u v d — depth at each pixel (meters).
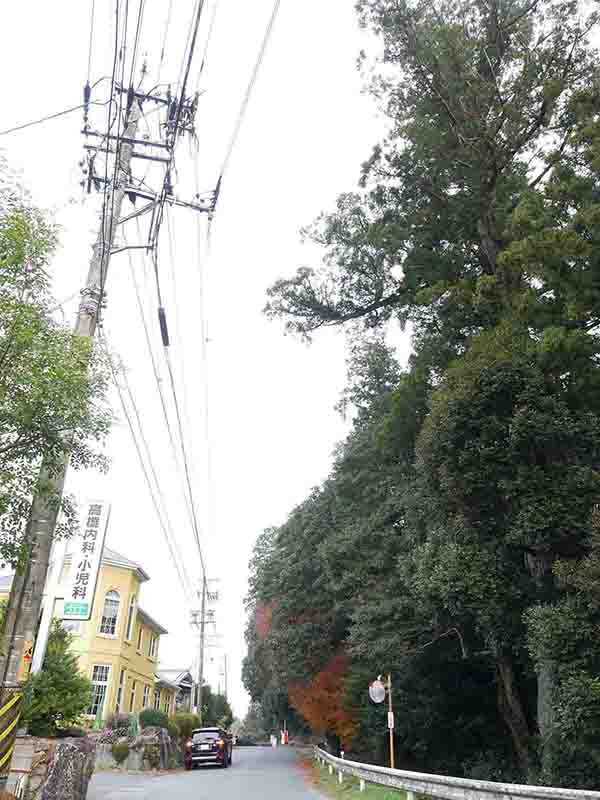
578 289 14.67
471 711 23.44
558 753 14.33
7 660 9.73
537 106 19.66
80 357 9.08
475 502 15.14
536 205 15.90
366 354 26.92
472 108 19.77
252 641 45.72
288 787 17.69
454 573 14.92
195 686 52.03
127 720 29.50
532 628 13.13
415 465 16.88
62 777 11.24
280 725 64.69
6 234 8.46
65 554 13.10
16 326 8.44
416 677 23.05
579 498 13.77
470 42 19.94
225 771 24.94
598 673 12.13
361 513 25.77
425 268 21.39
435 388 19.02
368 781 16.67
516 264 15.75
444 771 23.31
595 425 14.63
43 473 9.68
